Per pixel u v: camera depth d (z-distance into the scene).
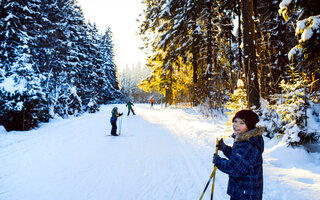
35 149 6.53
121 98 54.38
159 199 3.50
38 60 13.93
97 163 5.30
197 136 8.08
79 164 5.22
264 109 6.52
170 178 4.34
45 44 14.81
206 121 11.02
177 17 15.84
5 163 5.16
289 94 4.91
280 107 4.98
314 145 4.73
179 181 4.18
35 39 13.03
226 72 15.30
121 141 7.83
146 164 5.22
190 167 4.91
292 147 4.66
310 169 3.90
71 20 19.80
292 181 3.34
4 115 9.26
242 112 1.80
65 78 16.41
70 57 18.30
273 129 5.93
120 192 3.75
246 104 6.82
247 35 7.41
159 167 4.99
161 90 24.62
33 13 12.22
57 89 15.31
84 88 22.80
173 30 15.91
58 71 15.88
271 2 12.12
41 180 4.23
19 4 11.58
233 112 6.97
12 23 10.93
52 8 16.34
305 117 4.60
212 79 14.34
